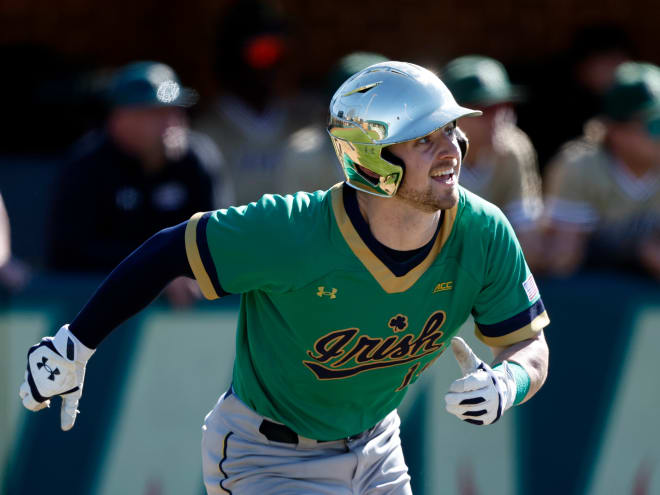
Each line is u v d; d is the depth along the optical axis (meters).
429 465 13.07
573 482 13.44
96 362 12.71
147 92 13.22
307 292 7.98
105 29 23.55
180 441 12.88
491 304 8.50
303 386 8.66
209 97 22.84
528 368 8.35
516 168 14.34
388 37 23.95
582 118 18.78
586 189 13.59
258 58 15.94
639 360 13.41
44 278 12.71
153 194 13.53
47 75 21.23
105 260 13.11
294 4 23.33
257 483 9.05
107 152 13.34
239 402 9.11
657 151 13.34
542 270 13.48
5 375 12.55
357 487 9.26
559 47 24.03
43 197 20.23
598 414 13.41
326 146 13.88
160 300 12.74
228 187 16.08
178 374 12.83
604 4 24.05
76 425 12.78
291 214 7.92
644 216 13.57
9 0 22.94
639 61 24.25
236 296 12.91
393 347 8.40
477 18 24.00
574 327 13.34
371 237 7.83
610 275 13.50
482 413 7.69
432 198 7.60
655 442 13.53
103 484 12.84
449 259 8.09
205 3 22.91
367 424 9.12
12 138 20.47
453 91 14.12
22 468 12.73
